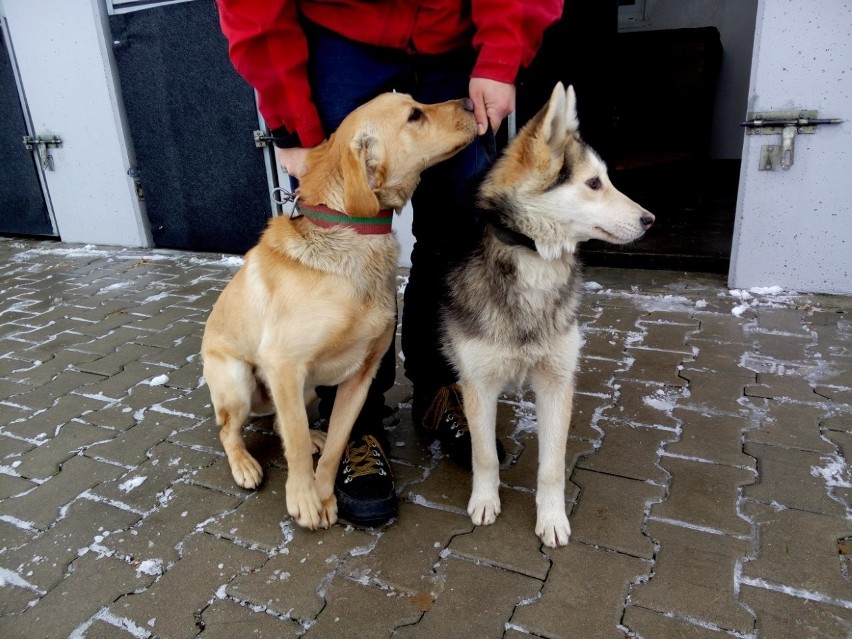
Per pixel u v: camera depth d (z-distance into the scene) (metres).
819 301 3.90
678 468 2.40
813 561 1.90
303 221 2.22
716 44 6.94
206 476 2.50
